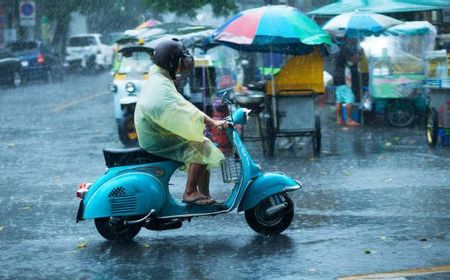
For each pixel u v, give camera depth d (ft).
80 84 304.71
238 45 122.01
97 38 364.99
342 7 158.61
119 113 143.23
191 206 66.54
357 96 153.48
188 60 66.69
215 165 65.41
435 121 119.34
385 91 144.25
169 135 65.51
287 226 68.44
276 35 112.37
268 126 117.29
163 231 71.41
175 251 64.39
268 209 67.10
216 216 76.74
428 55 123.75
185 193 66.69
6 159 120.57
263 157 116.47
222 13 209.77
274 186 67.21
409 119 146.92
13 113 196.13
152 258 62.49
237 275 57.00
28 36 374.84
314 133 116.67
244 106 116.26
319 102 182.19
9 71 294.66
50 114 192.44
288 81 116.57
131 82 140.36
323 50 119.14
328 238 66.74
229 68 170.30
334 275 56.24
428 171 98.58
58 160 118.21
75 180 101.24
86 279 57.52
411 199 81.87
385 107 147.13
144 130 65.67
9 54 298.15
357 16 144.97
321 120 160.15
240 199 66.69
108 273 58.75
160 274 57.98
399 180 93.04
